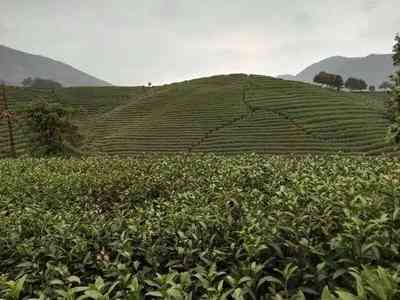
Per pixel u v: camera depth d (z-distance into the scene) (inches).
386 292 115.8
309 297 168.7
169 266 196.9
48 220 282.0
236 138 2847.0
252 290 161.0
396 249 165.2
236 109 3597.4
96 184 458.0
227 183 361.7
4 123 3250.5
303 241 180.5
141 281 183.0
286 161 461.4
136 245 216.7
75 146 2037.4
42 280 195.2
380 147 2501.2
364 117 3348.9
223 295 141.9
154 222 239.9
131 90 5502.0
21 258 226.4
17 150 2615.7
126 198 409.4
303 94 4200.3
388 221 191.9
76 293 180.7
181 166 504.4
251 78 5310.0
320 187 271.0
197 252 200.7
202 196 304.7
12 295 161.2
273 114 3380.9
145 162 561.6
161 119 3540.8
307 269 177.0
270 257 188.2
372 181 266.8
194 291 167.5
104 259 199.6
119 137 3125.0
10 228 269.0
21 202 403.9
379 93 5767.7
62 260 214.7
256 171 394.6
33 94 4906.5
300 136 2812.5
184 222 230.4
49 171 554.6
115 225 243.1
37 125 1845.5
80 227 251.0
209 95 4242.1
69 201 418.9
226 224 225.1
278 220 211.0
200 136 2967.5
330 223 199.9
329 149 2512.3
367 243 170.9
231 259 192.7
